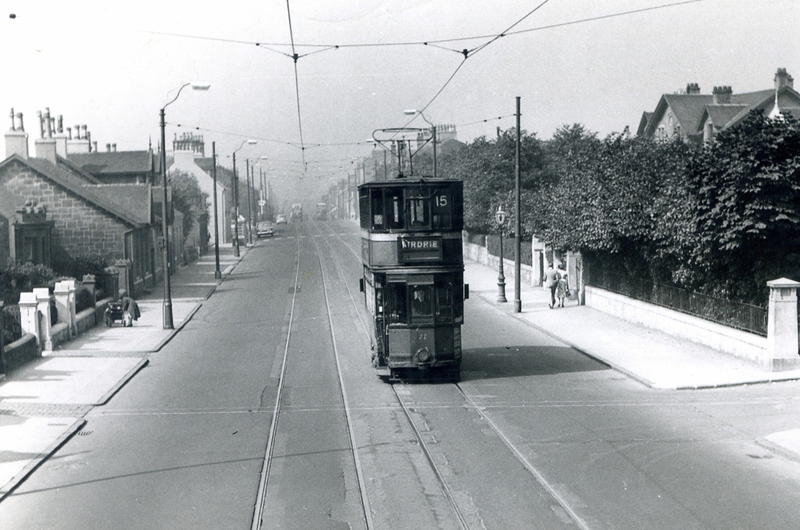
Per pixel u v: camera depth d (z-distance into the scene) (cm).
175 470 1609
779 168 2494
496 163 6494
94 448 1800
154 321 4128
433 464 1602
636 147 3750
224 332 3725
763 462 1591
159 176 8312
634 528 1236
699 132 7000
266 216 17012
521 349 3086
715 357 2728
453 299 2472
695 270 2966
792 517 1279
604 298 3947
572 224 4062
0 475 1581
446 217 2467
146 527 1291
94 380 2580
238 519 1315
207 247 9675
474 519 1285
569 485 1454
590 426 1900
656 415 2002
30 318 3028
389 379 2517
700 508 1325
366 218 2628
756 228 2491
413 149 11519
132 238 5438
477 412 2075
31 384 2523
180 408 2200
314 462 1638
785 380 2355
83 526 1304
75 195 5328
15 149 5678
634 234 3388
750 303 2733
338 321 3947
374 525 1269
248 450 1747
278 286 5678
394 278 2453
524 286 5300
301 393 2364
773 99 6456
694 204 2705
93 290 4078
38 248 4875
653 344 3041
